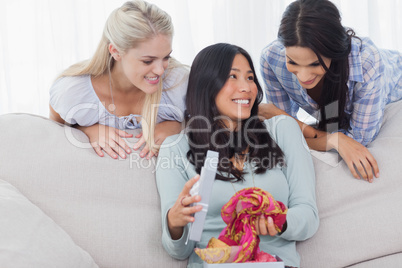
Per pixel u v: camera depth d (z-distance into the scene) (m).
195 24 2.59
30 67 2.50
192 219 1.12
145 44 1.41
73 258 1.18
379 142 1.53
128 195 1.37
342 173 1.45
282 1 2.59
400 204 1.36
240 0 2.57
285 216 1.18
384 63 1.72
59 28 2.47
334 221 1.37
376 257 1.33
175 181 1.35
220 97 1.41
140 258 1.29
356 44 1.52
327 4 1.40
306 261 1.34
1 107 2.50
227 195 1.32
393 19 2.74
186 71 1.63
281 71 1.69
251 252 1.09
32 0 2.49
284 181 1.37
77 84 1.58
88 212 1.32
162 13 1.46
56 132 1.44
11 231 1.12
